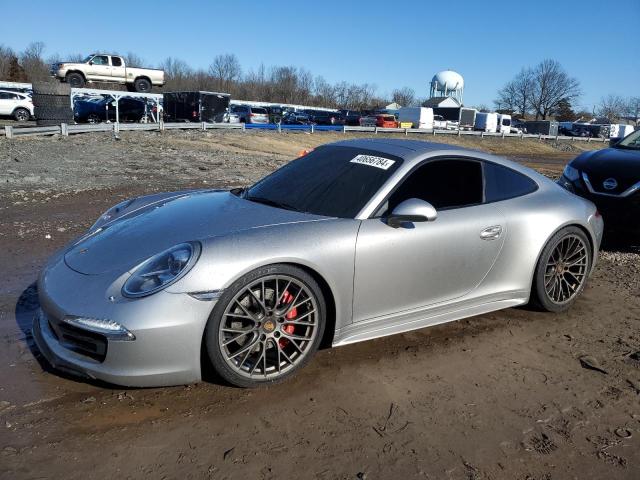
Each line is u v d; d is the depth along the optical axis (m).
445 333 3.73
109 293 2.66
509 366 3.30
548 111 101.50
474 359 3.37
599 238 4.30
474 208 3.61
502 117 62.94
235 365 2.78
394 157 3.55
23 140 17.61
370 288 3.14
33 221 6.45
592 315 4.19
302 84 86.62
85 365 2.64
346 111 52.75
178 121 33.06
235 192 3.95
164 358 2.60
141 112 30.73
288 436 2.51
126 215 3.60
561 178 6.58
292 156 23.59
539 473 2.35
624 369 3.32
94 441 2.41
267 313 2.82
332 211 3.25
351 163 3.63
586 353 3.52
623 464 2.44
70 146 16.44
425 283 3.36
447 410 2.79
